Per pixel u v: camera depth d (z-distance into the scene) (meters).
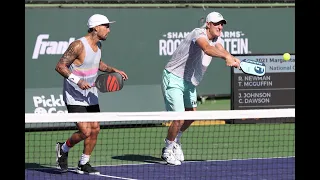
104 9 33.56
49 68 32.50
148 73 34.16
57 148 22.31
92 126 21.80
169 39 34.62
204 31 23.05
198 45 22.78
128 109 33.19
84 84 21.41
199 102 39.00
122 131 31.44
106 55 33.62
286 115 20.91
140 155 25.75
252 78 33.22
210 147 27.31
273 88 33.41
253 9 36.22
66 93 22.12
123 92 33.41
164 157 23.84
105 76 22.69
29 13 32.09
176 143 24.02
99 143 28.41
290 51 36.97
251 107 33.22
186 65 23.42
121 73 23.27
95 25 21.80
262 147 27.33
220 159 24.83
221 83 36.66
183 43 23.34
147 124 32.88
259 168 23.09
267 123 33.28
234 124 33.09
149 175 21.91
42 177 21.56
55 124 32.03
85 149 22.06
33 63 32.28
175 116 20.34
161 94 34.09
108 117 20.25
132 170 22.77
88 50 21.80
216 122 33.28
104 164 23.95
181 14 34.91
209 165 23.67
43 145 27.92
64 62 21.53
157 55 34.44
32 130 31.75
